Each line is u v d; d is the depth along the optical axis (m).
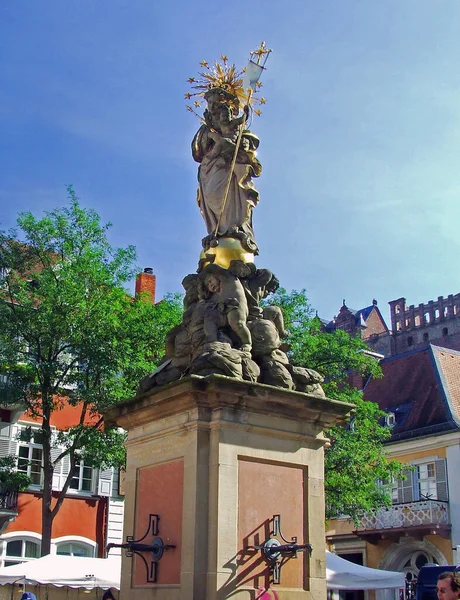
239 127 11.46
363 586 18.06
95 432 24.09
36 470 31.56
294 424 9.41
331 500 25.41
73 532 31.81
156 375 10.06
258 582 8.52
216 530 8.42
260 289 10.30
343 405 9.67
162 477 9.28
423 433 37.53
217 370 9.06
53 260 25.94
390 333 88.88
